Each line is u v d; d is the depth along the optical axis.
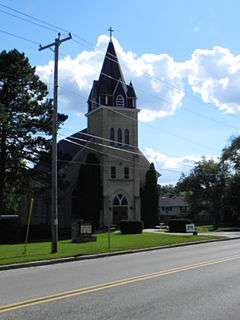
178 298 11.88
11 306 10.81
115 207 71.12
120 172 72.00
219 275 16.14
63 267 20.09
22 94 50.91
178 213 117.12
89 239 37.91
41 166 53.97
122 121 72.94
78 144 75.06
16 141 50.88
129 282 14.54
